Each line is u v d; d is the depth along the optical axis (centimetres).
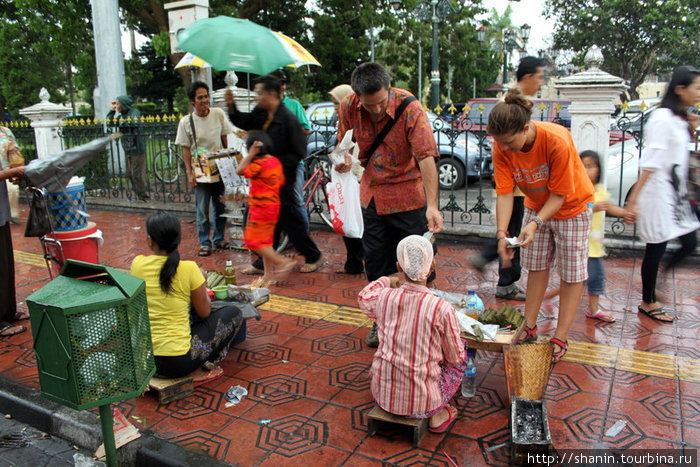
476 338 324
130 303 260
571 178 331
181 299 339
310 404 334
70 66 2516
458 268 597
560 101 1120
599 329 428
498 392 342
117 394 264
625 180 745
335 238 752
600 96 588
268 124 418
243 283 563
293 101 585
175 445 297
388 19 1794
